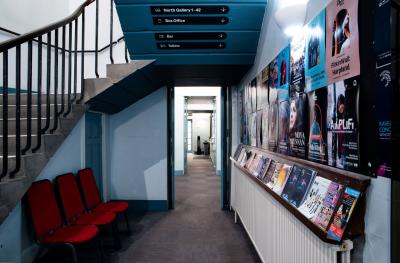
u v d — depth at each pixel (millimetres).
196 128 16875
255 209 2631
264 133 2672
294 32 1891
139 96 4453
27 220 2391
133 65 3068
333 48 1384
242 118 3939
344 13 1285
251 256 2906
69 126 2701
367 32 1126
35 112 2721
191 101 11484
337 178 1316
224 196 4652
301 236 1528
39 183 2455
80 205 3031
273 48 2434
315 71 1580
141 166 4684
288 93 2010
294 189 1702
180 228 3750
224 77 3982
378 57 1068
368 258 1146
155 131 4695
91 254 2971
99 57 4684
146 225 3883
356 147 1205
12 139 2271
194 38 3012
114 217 2912
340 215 1184
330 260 1211
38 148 2168
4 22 3367
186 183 6934
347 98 1268
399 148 990
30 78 2102
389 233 1029
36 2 3859
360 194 1127
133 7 2768
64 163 3072
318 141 1553
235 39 2996
